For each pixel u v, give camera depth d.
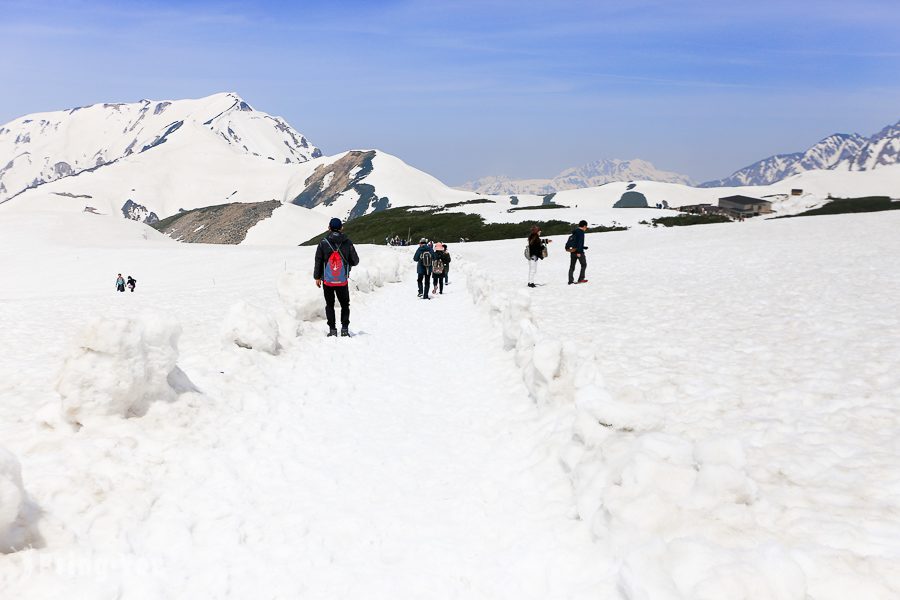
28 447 5.52
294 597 3.85
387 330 15.41
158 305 22.34
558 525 4.57
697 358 9.56
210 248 100.06
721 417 6.65
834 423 6.21
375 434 7.24
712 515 4.05
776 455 5.46
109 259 89.12
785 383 7.77
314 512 5.09
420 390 9.46
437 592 3.89
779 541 3.77
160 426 6.36
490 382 9.70
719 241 40.75
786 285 18.30
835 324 11.51
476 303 19.48
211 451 6.17
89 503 4.64
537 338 9.95
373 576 4.10
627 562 3.42
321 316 16.09
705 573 3.24
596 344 11.21
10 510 3.84
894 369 7.99
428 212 137.25
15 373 10.18
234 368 9.34
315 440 6.95
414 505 5.25
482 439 7.02
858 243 30.48
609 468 4.76
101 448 5.54
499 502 5.21
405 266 37.31
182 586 3.89
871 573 3.36
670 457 4.61
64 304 23.77
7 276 83.25
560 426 6.46
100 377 6.08
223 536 4.56
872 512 4.16
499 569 4.11
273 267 66.31
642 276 24.86
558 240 59.75
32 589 3.56
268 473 5.90
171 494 5.14
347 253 13.88
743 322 12.60
